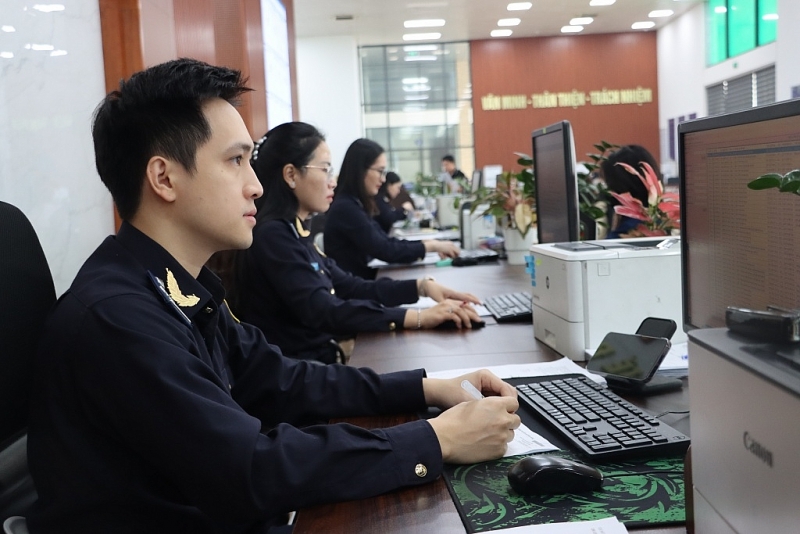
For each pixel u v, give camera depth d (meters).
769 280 0.98
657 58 13.95
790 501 0.54
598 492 0.93
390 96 13.91
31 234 1.08
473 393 1.30
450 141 14.05
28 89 1.60
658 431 1.09
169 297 1.03
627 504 0.89
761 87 10.41
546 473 0.93
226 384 1.17
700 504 0.72
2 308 0.98
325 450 0.96
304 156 2.26
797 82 8.63
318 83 12.74
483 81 13.89
